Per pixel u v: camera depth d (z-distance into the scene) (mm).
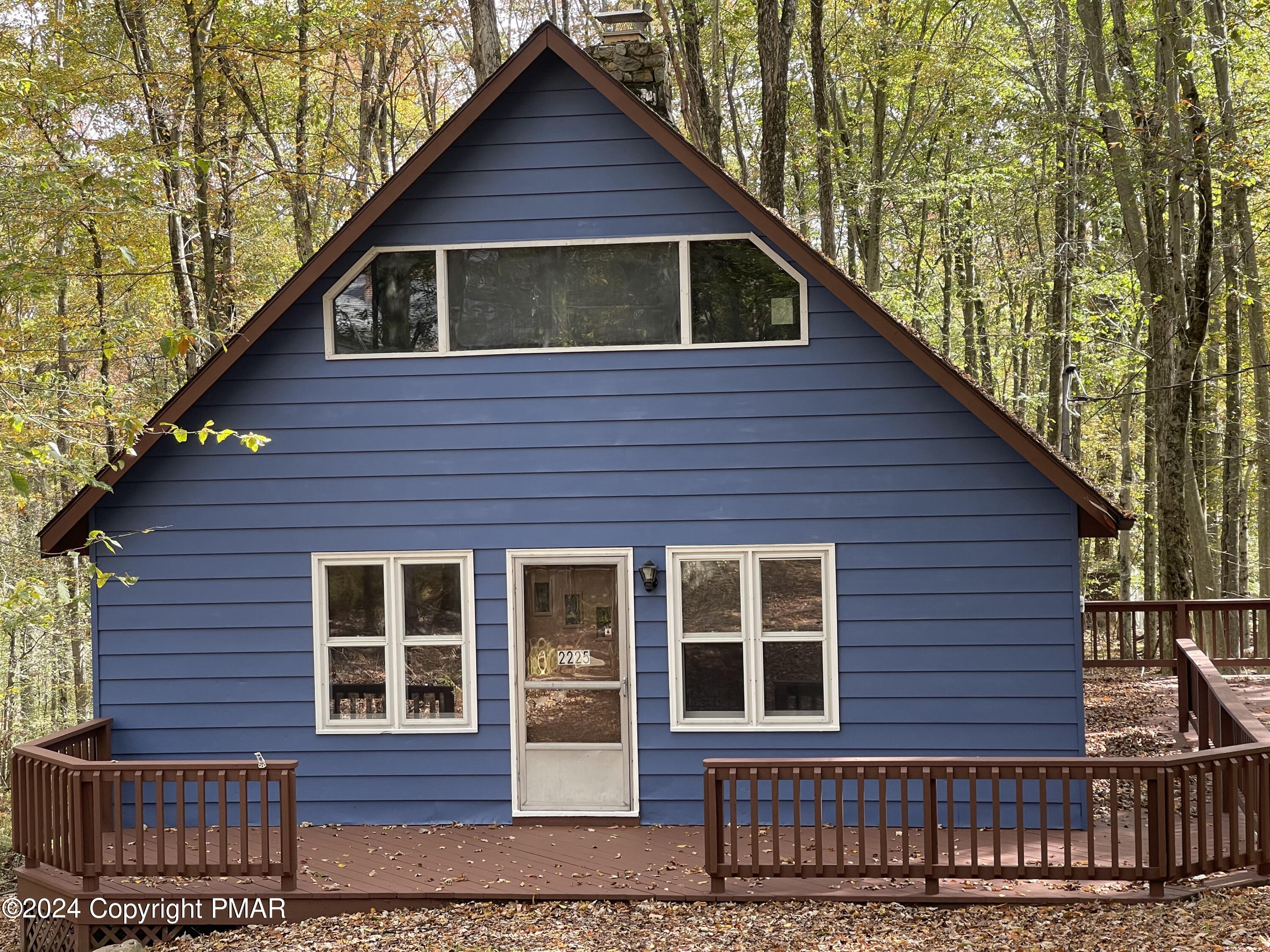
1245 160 17188
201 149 17469
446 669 10203
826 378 9820
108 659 10383
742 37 23766
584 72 9797
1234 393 24141
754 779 8031
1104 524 9758
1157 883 7660
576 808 10023
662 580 9984
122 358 19172
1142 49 20250
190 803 10398
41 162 12188
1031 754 9531
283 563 10289
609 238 9969
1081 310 23109
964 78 23031
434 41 25812
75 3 17609
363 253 10188
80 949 8297
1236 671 16422
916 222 28812
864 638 9773
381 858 9086
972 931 7242
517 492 10125
